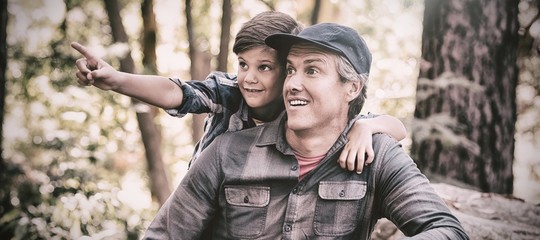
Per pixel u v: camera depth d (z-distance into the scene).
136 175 6.95
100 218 4.28
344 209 1.96
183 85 2.17
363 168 1.97
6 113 5.59
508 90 4.02
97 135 5.46
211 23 7.25
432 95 4.02
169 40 7.70
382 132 2.07
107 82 1.95
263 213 2.01
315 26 1.99
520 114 6.38
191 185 2.11
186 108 2.17
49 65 5.12
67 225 4.17
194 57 6.00
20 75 5.34
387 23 6.05
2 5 3.92
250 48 2.20
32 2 5.98
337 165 1.99
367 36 6.14
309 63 1.93
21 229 4.06
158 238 2.12
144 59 6.69
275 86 2.22
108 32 6.33
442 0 4.03
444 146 3.92
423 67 4.09
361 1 6.15
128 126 6.07
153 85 2.08
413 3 4.19
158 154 5.88
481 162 3.93
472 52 3.97
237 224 2.03
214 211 2.12
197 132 5.85
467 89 3.95
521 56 4.89
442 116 3.81
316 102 1.93
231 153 2.08
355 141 1.99
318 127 1.98
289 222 1.97
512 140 4.08
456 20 4.00
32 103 5.46
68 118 5.12
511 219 3.03
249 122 2.31
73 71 5.02
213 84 2.31
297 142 2.01
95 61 1.94
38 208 4.24
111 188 4.45
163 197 5.90
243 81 2.24
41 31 5.85
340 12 6.23
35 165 4.56
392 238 2.96
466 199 3.20
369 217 1.98
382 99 4.93
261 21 2.23
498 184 3.97
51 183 4.32
